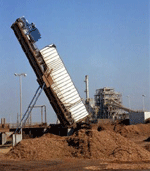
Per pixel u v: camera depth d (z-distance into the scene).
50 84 52.06
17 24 48.34
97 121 88.75
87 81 99.62
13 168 26.45
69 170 24.94
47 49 52.50
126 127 73.12
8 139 67.69
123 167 25.77
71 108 55.69
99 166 26.53
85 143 33.34
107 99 112.44
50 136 53.41
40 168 26.19
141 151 32.66
